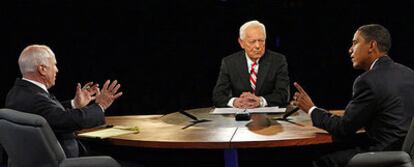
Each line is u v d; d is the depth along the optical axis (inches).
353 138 114.0
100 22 211.6
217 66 219.6
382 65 111.7
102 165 101.2
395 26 205.8
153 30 215.6
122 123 132.6
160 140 108.7
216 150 148.3
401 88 109.0
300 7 213.9
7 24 201.9
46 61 116.0
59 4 205.9
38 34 205.8
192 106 224.8
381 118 109.3
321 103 224.4
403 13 204.2
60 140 114.0
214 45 217.5
